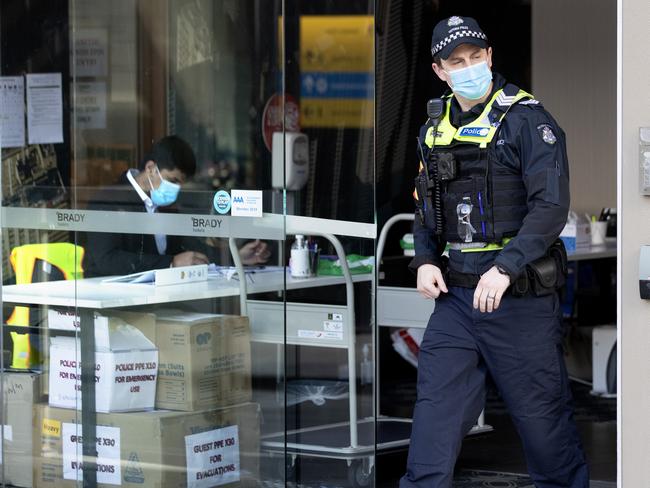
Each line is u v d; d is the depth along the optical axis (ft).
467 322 26.81
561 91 59.98
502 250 25.41
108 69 32.30
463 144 26.40
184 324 30.53
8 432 32.99
